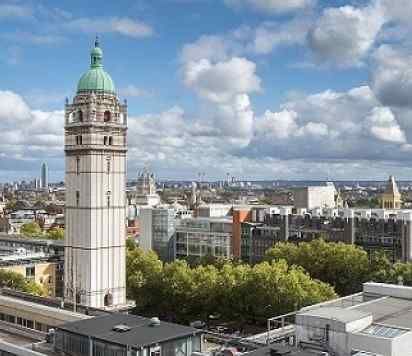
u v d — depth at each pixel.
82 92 165.88
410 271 176.62
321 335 75.69
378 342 71.19
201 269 176.50
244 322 165.38
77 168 167.25
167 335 75.69
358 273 188.75
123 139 170.62
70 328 79.44
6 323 103.31
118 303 171.38
